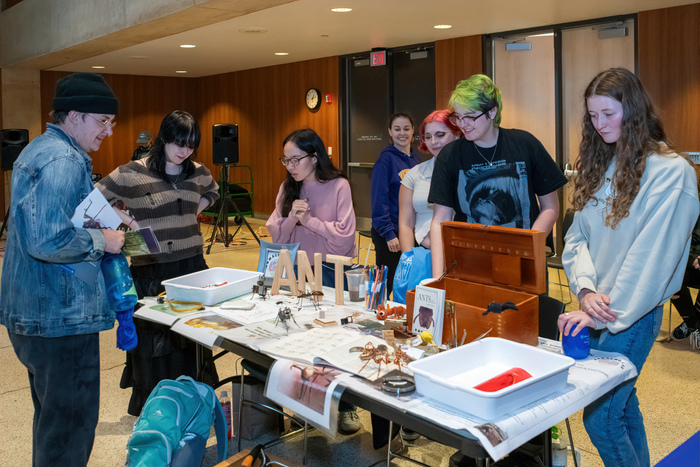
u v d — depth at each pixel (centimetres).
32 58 924
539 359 168
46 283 198
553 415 153
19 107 1059
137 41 771
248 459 197
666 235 179
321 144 295
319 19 677
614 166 195
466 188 249
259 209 1142
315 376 178
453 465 224
